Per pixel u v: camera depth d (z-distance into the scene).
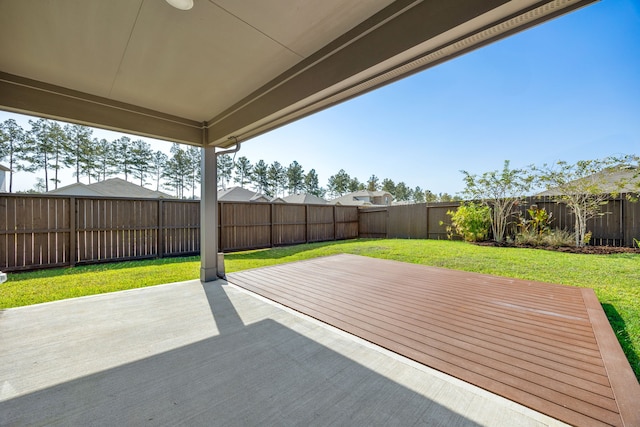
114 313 3.14
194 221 7.65
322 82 2.60
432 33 1.84
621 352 2.11
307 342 2.43
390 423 1.48
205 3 1.97
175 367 2.07
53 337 2.56
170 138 4.22
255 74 3.06
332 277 4.66
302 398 1.71
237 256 7.41
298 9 2.07
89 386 1.85
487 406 1.59
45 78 3.07
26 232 5.46
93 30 2.27
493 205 8.58
